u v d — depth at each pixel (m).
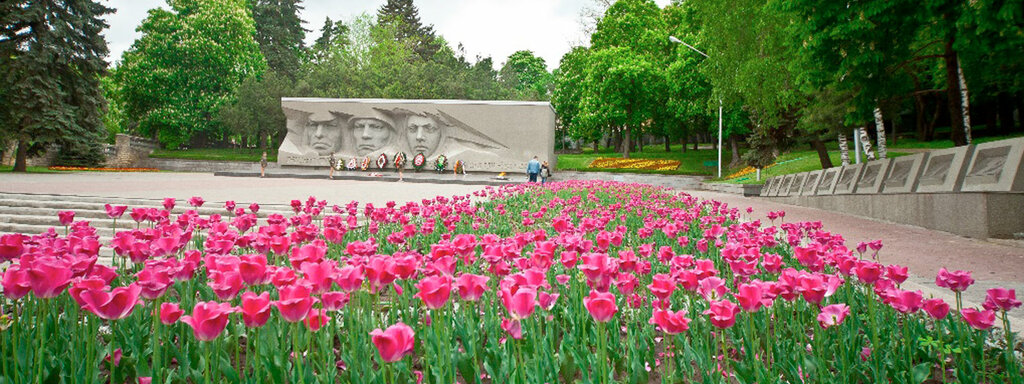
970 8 9.31
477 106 37.00
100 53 34.78
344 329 3.42
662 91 39.53
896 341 3.18
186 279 3.00
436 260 2.96
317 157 38.47
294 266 2.97
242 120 47.25
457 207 8.90
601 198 14.07
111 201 13.31
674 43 39.25
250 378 2.43
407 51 58.12
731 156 43.12
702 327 3.30
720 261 5.06
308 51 67.69
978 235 10.04
